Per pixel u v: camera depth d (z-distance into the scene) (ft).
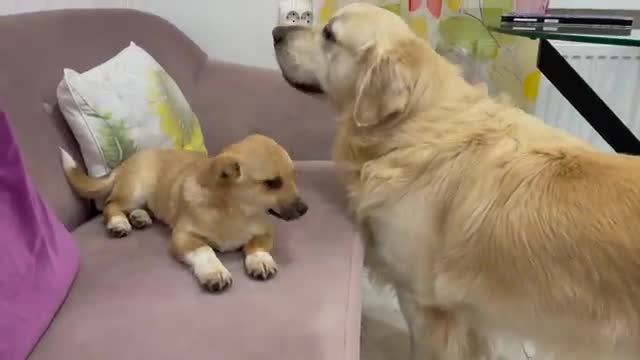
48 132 5.05
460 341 4.79
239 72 6.83
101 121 5.20
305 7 7.56
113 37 6.15
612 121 6.61
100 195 5.12
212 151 6.64
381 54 4.68
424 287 4.75
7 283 3.27
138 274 4.11
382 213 4.76
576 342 4.17
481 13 7.41
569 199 4.01
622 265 3.83
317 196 5.47
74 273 3.99
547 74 6.64
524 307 4.21
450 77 4.84
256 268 4.08
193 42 7.14
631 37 5.23
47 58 5.33
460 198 4.41
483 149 4.45
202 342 3.41
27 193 3.65
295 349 3.36
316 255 4.45
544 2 7.38
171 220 4.71
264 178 4.20
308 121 6.50
